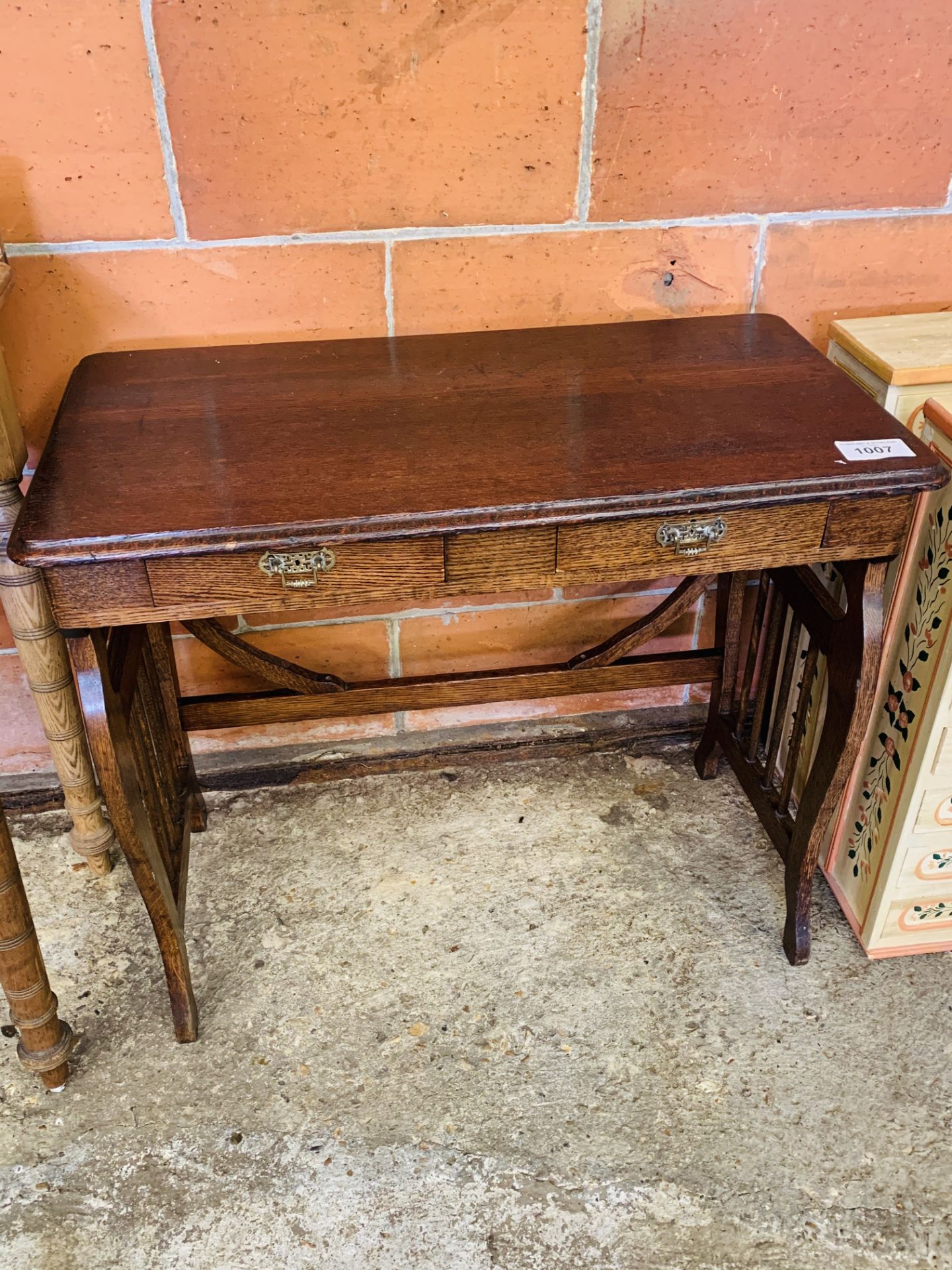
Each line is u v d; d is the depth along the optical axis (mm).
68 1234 1424
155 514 1254
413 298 1751
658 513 1290
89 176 1555
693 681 2016
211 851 2016
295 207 1632
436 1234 1419
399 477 1333
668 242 1760
